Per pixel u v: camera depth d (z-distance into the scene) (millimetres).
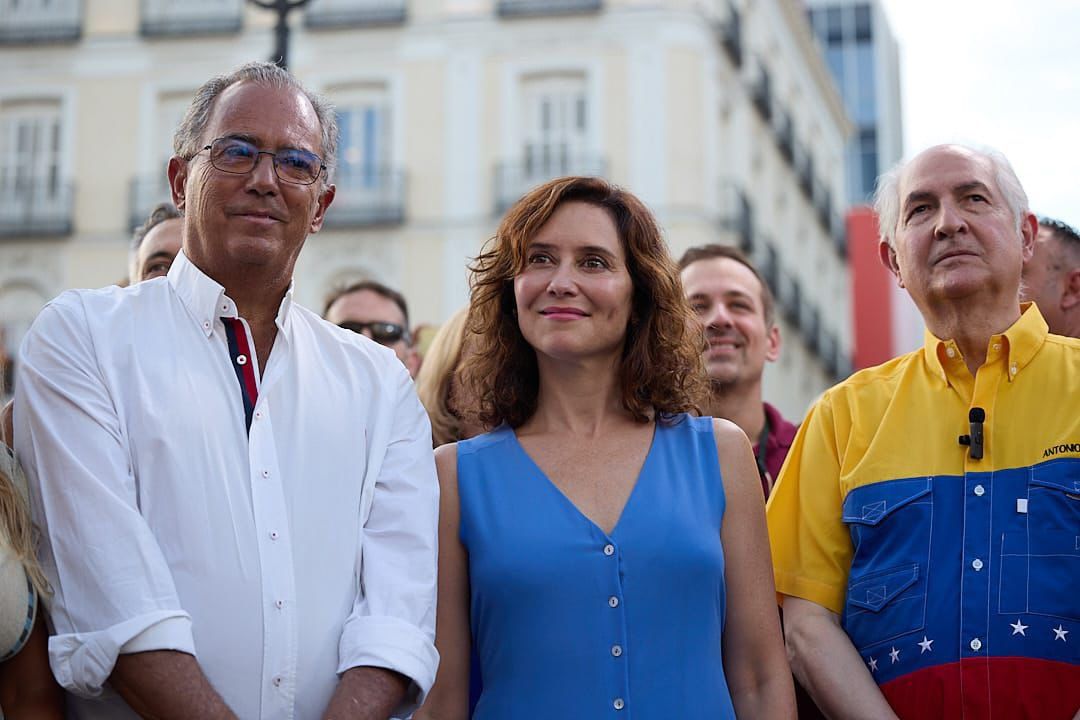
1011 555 3086
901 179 3463
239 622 2756
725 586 3090
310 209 3055
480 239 20828
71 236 21656
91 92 21844
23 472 2836
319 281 21234
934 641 3094
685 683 2918
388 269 21047
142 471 2797
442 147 21062
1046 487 3113
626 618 2939
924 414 3314
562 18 20875
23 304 21734
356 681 2719
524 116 20969
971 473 3184
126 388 2861
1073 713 2992
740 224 22141
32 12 22000
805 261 29641
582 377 3207
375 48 21281
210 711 2607
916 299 3363
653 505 3035
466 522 3111
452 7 21141
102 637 2613
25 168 21891
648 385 3227
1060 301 4262
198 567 2758
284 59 6816
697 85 20828
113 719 2781
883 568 3203
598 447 3168
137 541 2684
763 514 3156
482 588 3020
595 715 2887
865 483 3297
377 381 3117
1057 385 3219
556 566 2969
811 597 3320
